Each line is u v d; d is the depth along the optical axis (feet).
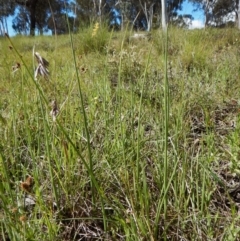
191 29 17.38
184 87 6.39
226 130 4.99
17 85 6.10
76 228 3.04
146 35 15.85
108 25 16.61
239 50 12.07
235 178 3.75
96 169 3.56
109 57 8.98
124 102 5.22
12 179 3.67
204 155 3.78
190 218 2.87
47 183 3.43
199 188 3.35
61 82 6.32
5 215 2.75
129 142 3.98
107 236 2.74
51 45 20.47
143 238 2.65
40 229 2.69
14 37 28.07
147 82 6.64
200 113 5.68
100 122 4.58
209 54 11.50
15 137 3.92
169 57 10.26
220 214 3.07
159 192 3.36
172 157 3.70
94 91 5.89
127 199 3.02
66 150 3.37
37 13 65.98
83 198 3.22
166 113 2.72
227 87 6.97
